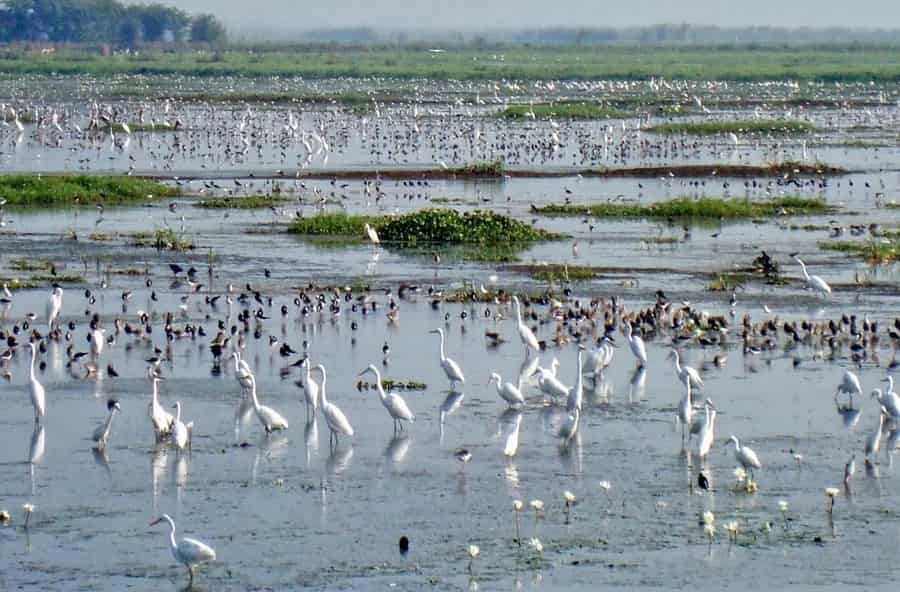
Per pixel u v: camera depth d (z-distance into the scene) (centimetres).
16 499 3188
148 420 3809
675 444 3612
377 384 4056
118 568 2809
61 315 5091
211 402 3994
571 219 7519
